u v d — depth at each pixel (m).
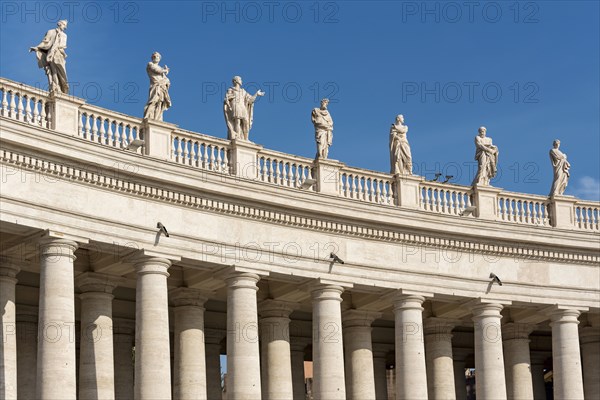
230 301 56.53
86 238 51.28
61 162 50.59
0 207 48.41
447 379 67.44
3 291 52.12
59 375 48.94
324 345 58.91
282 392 61.44
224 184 56.00
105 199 52.34
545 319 69.56
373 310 65.44
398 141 64.69
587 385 70.94
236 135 59.00
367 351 64.88
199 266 56.25
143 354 52.69
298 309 66.50
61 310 49.69
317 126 61.88
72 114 52.53
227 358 56.25
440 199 65.81
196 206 55.56
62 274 50.09
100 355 55.38
